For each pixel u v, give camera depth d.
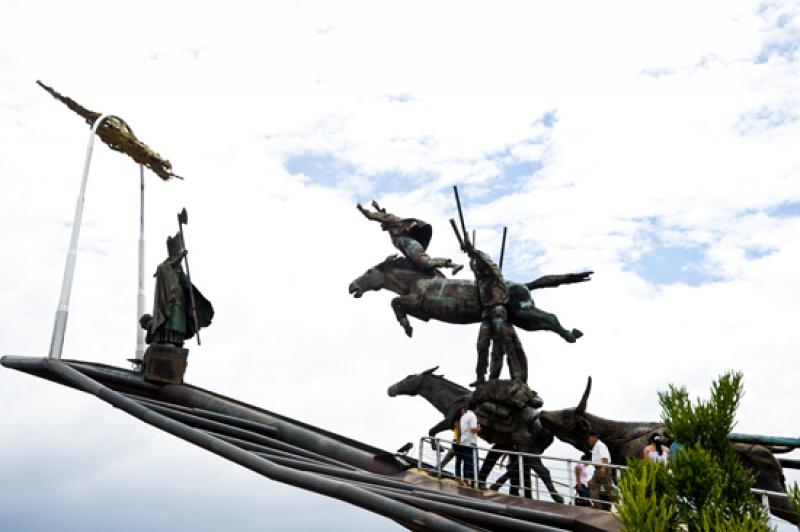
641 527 11.34
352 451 22.78
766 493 12.34
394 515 14.70
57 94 28.30
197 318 27.06
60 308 24.38
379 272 27.17
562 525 16.45
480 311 24.33
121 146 29.03
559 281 24.33
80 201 25.91
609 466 16.89
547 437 21.30
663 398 13.31
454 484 19.75
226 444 18.16
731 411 12.74
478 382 22.98
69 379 22.61
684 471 11.98
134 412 20.42
